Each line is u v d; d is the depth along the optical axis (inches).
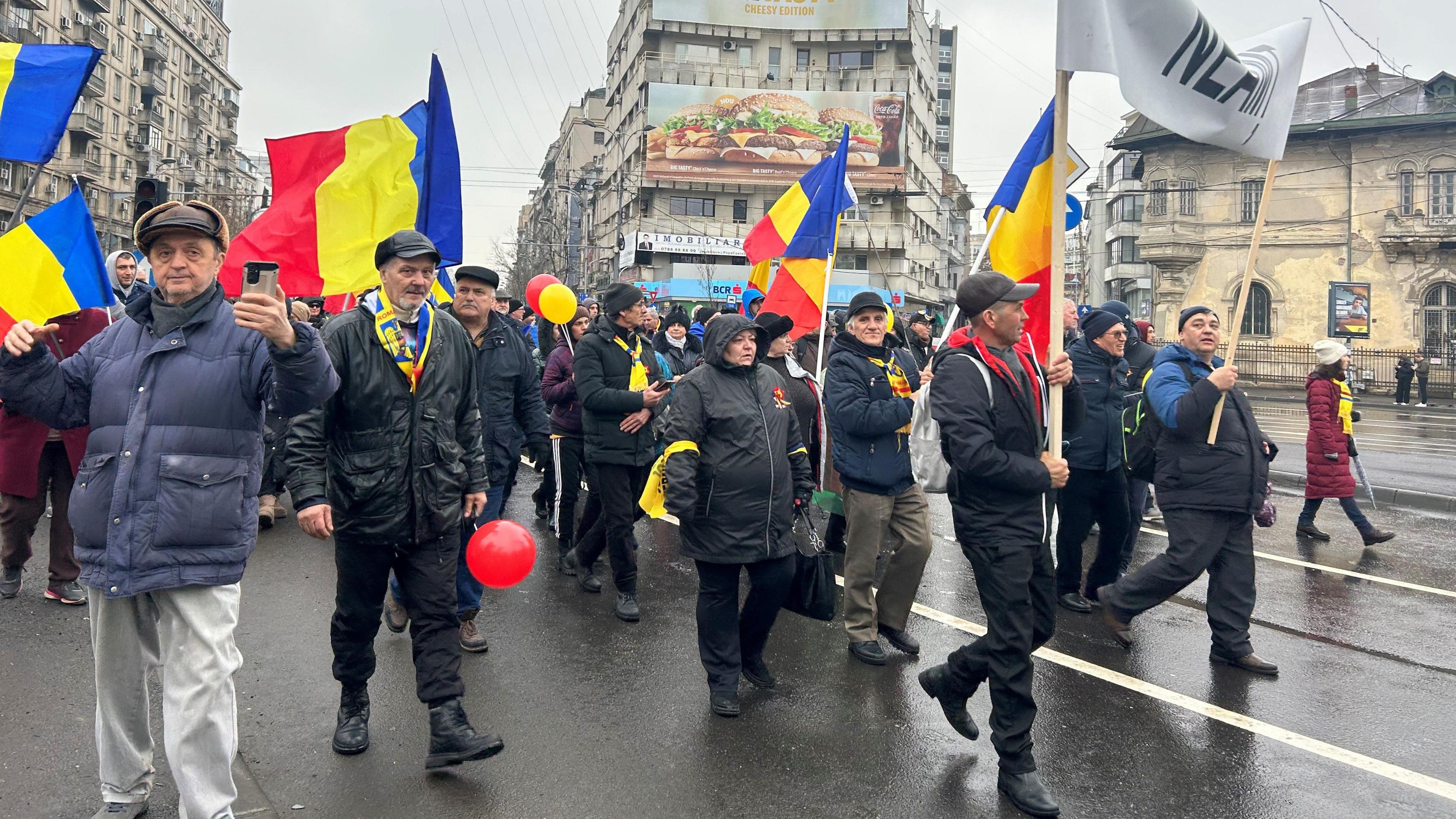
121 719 121.3
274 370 112.6
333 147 202.5
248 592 230.7
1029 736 135.3
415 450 139.1
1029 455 139.7
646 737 155.2
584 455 228.1
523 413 218.7
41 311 165.5
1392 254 1379.2
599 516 243.4
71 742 147.5
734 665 167.0
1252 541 197.5
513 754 147.9
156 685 170.2
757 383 173.0
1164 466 198.1
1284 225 1430.9
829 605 175.6
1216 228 1457.9
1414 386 1359.5
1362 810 134.1
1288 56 159.3
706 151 1795.0
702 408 167.2
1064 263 139.6
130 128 2338.8
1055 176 140.9
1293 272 1425.9
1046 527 141.7
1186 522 193.0
